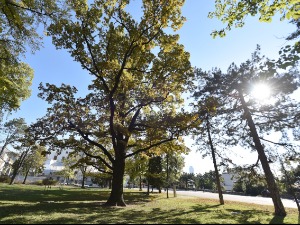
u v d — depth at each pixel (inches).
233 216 545.3
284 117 669.9
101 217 454.3
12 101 623.5
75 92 693.3
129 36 680.4
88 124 697.6
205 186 3309.5
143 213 542.0
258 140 709.9
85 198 952.9
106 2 652.7
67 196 1022.4
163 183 1460.4
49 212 497.4
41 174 3636.8
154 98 771.4
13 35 535.8
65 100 684.1
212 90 772.6
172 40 681.6
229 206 834.2
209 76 805.2
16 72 663.8
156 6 647.8
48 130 675.4
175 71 724.7
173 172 1539.1
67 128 687.7
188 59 716.0
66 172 2361.0
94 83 754.2
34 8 506.9
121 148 749.3
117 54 702.5
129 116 872.9
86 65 695.1
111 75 745.0
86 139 702.5
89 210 557.6
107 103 727.1
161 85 740.0
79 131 685.3
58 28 605.0
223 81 754.2
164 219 454.9
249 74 722.8
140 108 794.8
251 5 376.2
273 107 691.4
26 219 405.7
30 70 714.8
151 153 871.1
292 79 667.4
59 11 527.5
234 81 737.0
